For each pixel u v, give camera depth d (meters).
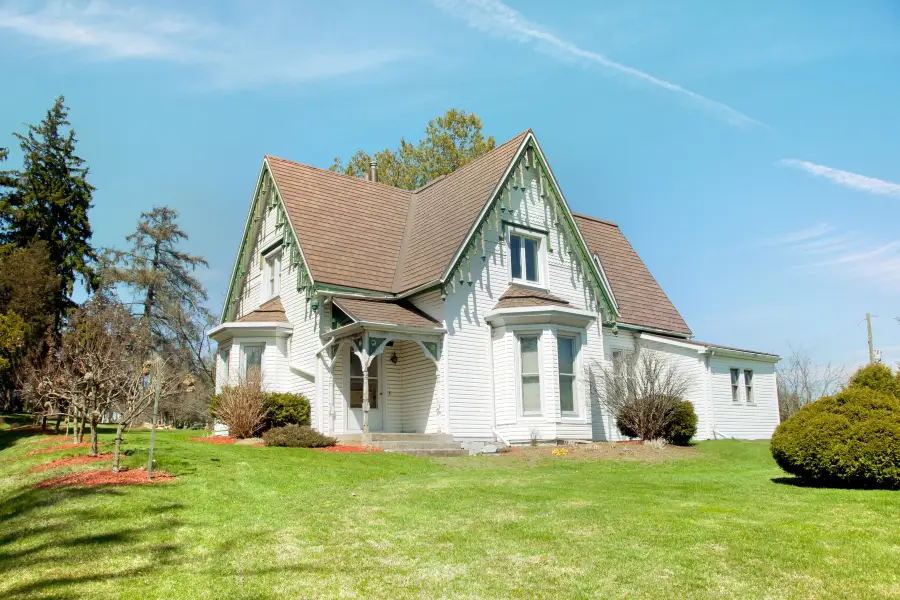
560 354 21.22
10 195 41.06
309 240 21.66
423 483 12.55
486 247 21.94
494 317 21.06
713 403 26.86
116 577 7.25
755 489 12.12
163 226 48.84
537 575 7.25
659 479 13.84
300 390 21.91
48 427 27.16
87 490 10.98
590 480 13.34
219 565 7.67
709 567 7.39
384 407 21.36
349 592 6.84
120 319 28.86
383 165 48.59
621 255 30.30
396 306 21.08
